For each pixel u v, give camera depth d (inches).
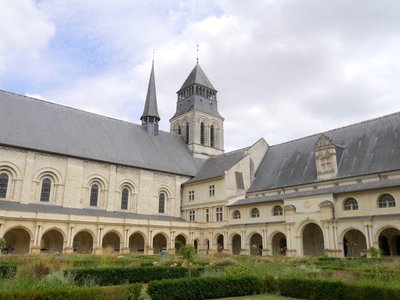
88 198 2156.7
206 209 2458.2
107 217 2021.4
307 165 2196.1
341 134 2207.2
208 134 3093.0
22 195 1897.1
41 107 2255.2
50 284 625.3
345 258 1455.5
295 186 2127.2
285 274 851.4
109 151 2335.1
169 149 2805.1
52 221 1819.6
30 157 1963.6
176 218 2522.1
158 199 2482.8
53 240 1942.7
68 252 1814.7
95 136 2373.3
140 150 2556.6
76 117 2402.8
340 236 1695.4
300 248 1847.9
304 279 745.0
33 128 2082.9
